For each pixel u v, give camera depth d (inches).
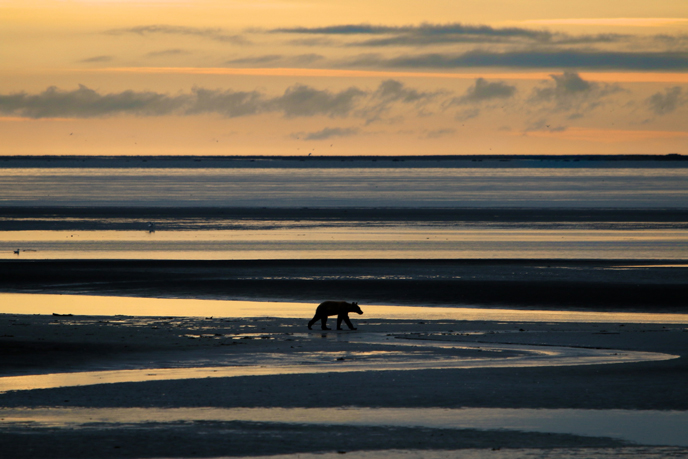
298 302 5885.8
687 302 5807.1
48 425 2257.6
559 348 3868.1
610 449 2034.9
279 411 2449.6
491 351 3762.3
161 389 2785.4
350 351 3732.8
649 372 3139.8
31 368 3253.0
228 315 5251.0
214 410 2461.9
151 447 2033.7
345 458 1955.0
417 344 3978.8
